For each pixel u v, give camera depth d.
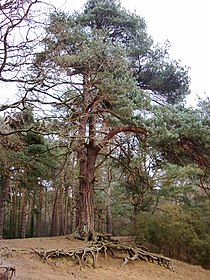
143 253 17.00
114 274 14.02
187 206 25.00
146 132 15.63
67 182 30.81
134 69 19.09
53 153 22.42
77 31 16.22
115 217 32.06
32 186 25.95
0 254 11.77
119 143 18.77
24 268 11.38
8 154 18.12
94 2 19.95
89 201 18.25
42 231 40.00
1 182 24.33
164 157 17.78
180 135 14.71
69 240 17.11
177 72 19.31
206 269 18.80
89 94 16.27
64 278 11.65
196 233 20.02
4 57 8.67
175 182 22.48
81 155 18.78
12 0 8.34
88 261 14.43
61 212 31.27
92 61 15.42
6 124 13.35
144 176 20.14
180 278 15.48
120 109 15.32
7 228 34.88
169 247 19.84
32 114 14.01
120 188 26.31
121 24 19.17
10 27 8.58
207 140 14.48
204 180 19.41
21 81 9.67
